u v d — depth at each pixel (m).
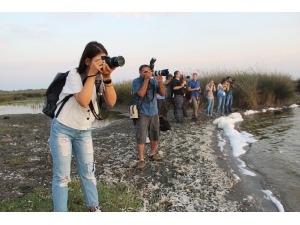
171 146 6.60
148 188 4.09
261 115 13.01
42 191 3.88
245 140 7.48
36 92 62.00
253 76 17.06
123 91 19.38
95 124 12.08
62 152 2.61
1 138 8.59
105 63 2.52
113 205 3.43
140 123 4.92
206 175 4.62
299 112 13.60
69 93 2.51
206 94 12.02
